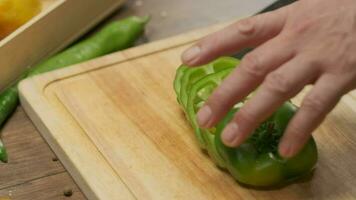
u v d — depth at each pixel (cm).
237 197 62
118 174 64
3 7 77
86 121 70
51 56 82
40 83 74
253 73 54
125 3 93
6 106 73
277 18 56
